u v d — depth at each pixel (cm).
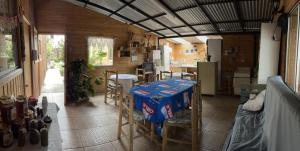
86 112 455
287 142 145
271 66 403
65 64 540
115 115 435
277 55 397
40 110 199
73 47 613
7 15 259
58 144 149
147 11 497
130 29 727
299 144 117
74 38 613
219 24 555
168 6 428
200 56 997
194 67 888
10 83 249
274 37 395
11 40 281
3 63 239
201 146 300
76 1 554
